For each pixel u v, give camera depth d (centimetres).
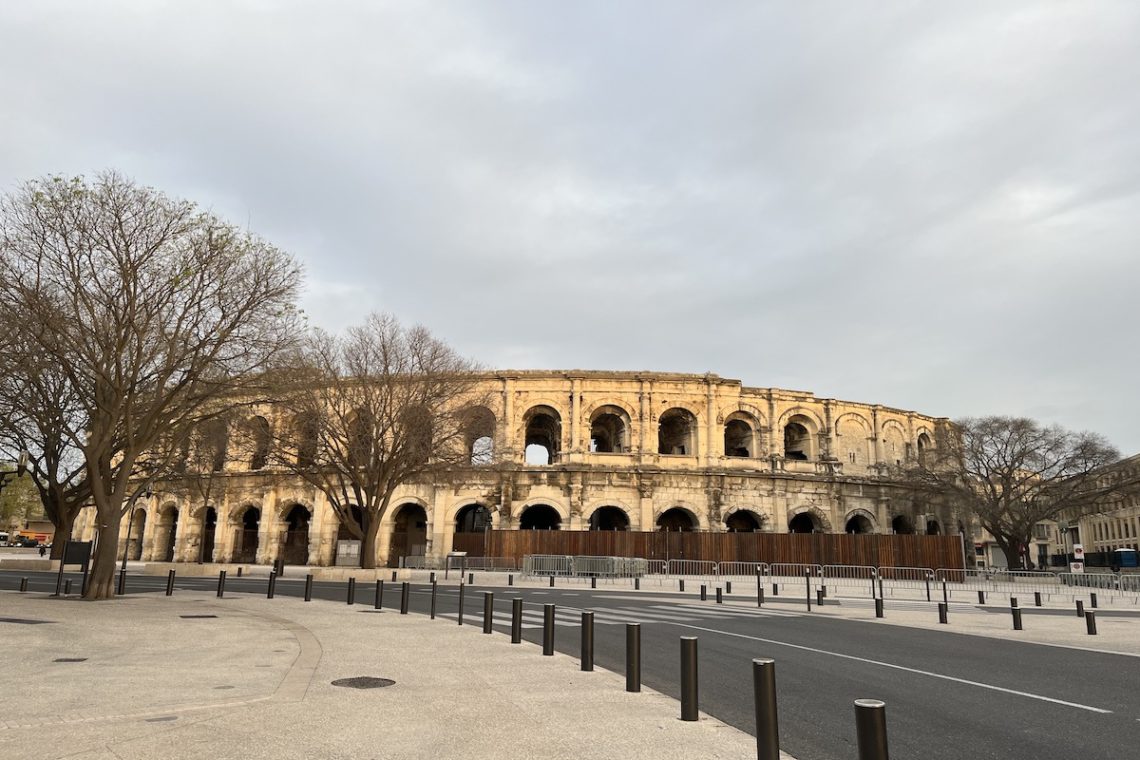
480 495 6138
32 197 2483
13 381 2888
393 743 791
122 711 911
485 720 907
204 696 1013
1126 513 10350
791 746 849
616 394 6450
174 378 3027
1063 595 4066
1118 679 1350
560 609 2573
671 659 1486
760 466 6444
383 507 4756
